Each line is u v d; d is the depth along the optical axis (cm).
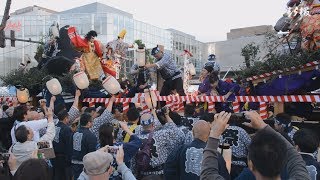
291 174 256
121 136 618
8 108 1020
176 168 477
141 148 541
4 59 6041
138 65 1035
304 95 773
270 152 230
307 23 793
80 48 1066
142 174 541
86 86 854
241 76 862
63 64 1130
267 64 812
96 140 613
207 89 947
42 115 732
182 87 1061
